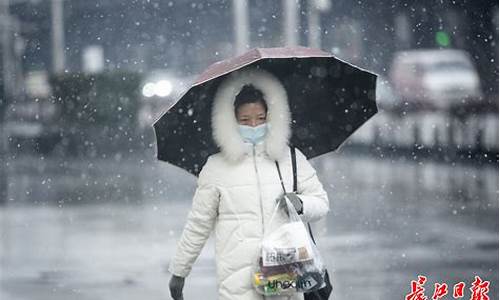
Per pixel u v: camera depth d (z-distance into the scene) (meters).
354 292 22.48
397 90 92.75
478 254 27.75
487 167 61.00
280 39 132.50
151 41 142.00
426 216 36.75
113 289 23.61
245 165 13.27
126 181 55.88
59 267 26.95
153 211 39.94
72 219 38.06
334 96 14.59
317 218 13.43
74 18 148.50
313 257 12.80
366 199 43.47
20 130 88.94
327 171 61.69
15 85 131.75
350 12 124.12
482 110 67.19
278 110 13.30
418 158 72.56
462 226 33.75
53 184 55.94
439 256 27.45
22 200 47.09
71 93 84.88
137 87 84.62
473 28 97.69
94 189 51.56
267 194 13.16
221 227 13.23
